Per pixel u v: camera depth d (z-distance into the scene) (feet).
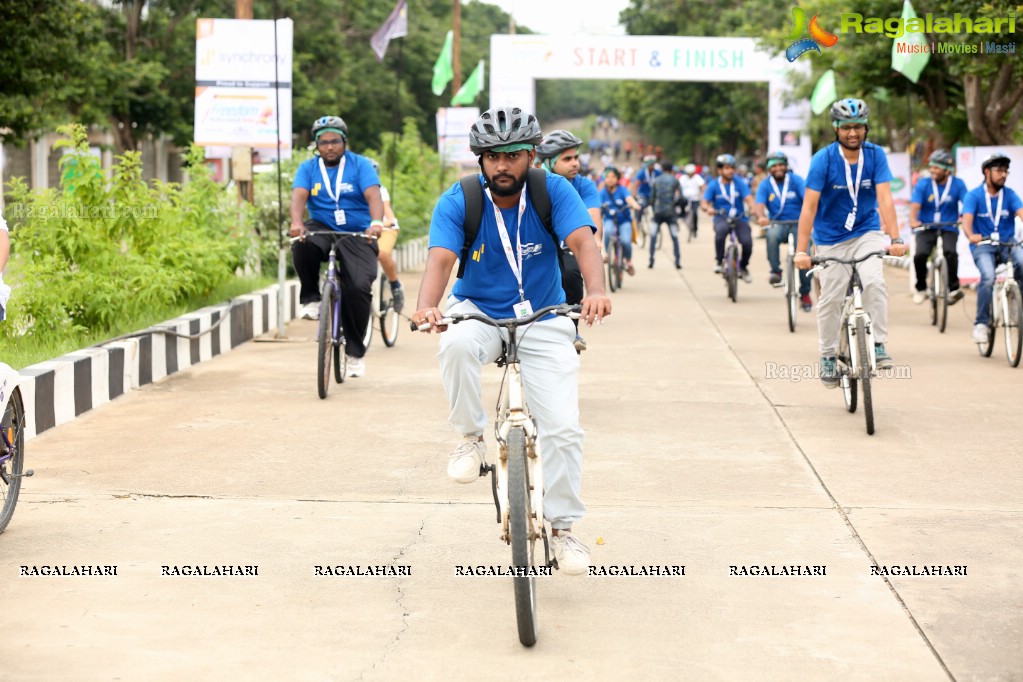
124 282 67.67
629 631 29.22
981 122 118.73
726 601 31.24
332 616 30.12
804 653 27.84
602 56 204.44
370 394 60.18
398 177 147.64
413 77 341.00
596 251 30.09
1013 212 71.72
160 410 55.67
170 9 222.48
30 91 134.00
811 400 58.85
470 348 29.99
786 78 189.67
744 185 106.42
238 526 37.60
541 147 57.82
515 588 27.53
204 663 27.20
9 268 68.18
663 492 41.86
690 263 149.79
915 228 86.58
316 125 61.46
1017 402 58.23
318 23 257.96
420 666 27.09
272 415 54.70
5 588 31.86
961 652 27.89
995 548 35.55
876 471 44.91
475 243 30.76
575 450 30.35
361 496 41.24
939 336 82.79
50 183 225.97
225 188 94.53
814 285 85.56
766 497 41.27
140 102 211.41
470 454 31.07
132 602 30.94
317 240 62.18
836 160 54.24
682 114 428.97
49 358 55.77
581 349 31.65
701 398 59.26
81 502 40.24
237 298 79.82
